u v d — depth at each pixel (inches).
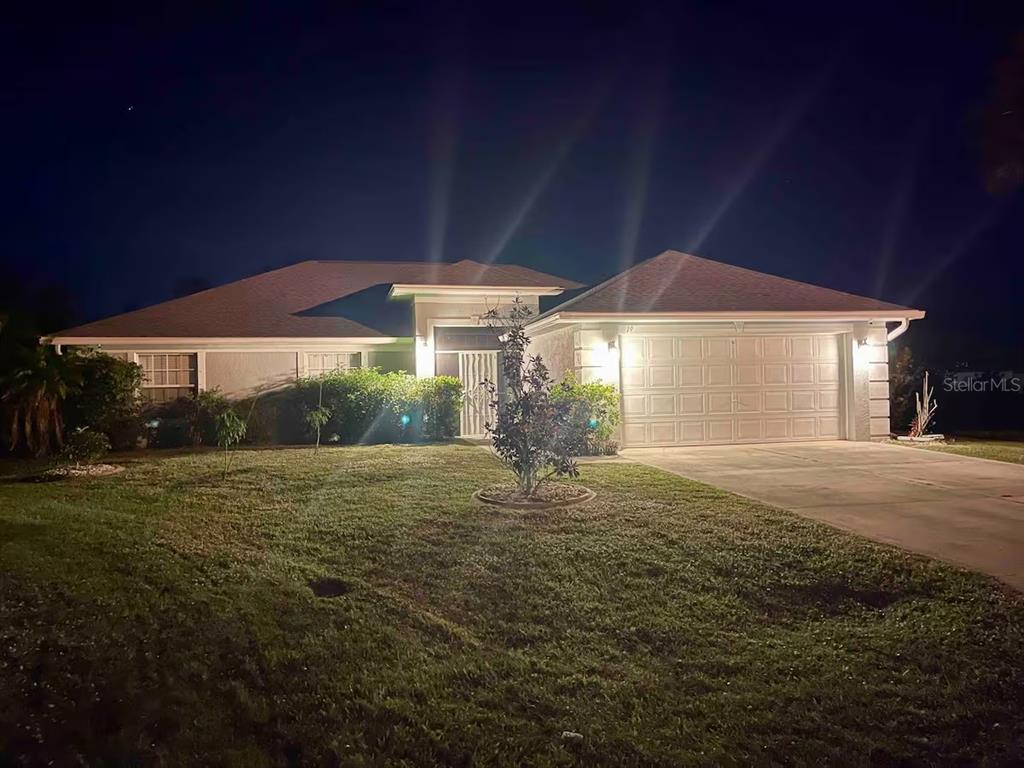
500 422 388.5
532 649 211.5
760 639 218.4
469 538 312.0
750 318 615.8
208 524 344.2
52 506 387.5
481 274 829.8
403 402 677.3
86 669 196.5
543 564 278.5
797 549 294.2
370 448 617.6
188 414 690.8
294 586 258.1
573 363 616.4
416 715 174.7
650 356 621.0
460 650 209.9
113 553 296.5
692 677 194.2
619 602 243.1
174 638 214.4
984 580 258.5
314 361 749.9
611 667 200.4
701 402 629.9
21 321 716.7
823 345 659.4
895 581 260.8
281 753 161.3
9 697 182.5
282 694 184.2
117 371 656.4
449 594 251.6
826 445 631.2
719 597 248.4
